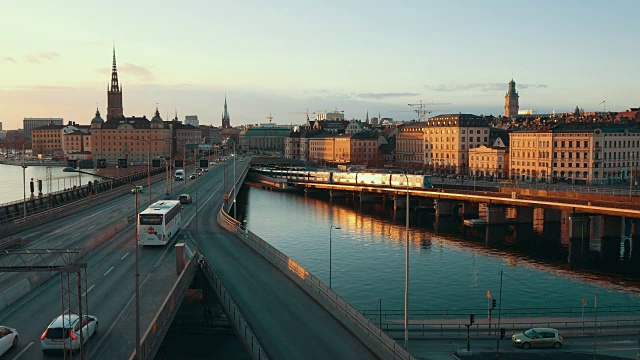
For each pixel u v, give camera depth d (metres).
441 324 64.19
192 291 70.19
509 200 143.00
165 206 86.31
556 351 56.78
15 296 52.03
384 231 141.25
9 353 39.44
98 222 99.31
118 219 102.94
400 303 80.31
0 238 79.62
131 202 132.00
